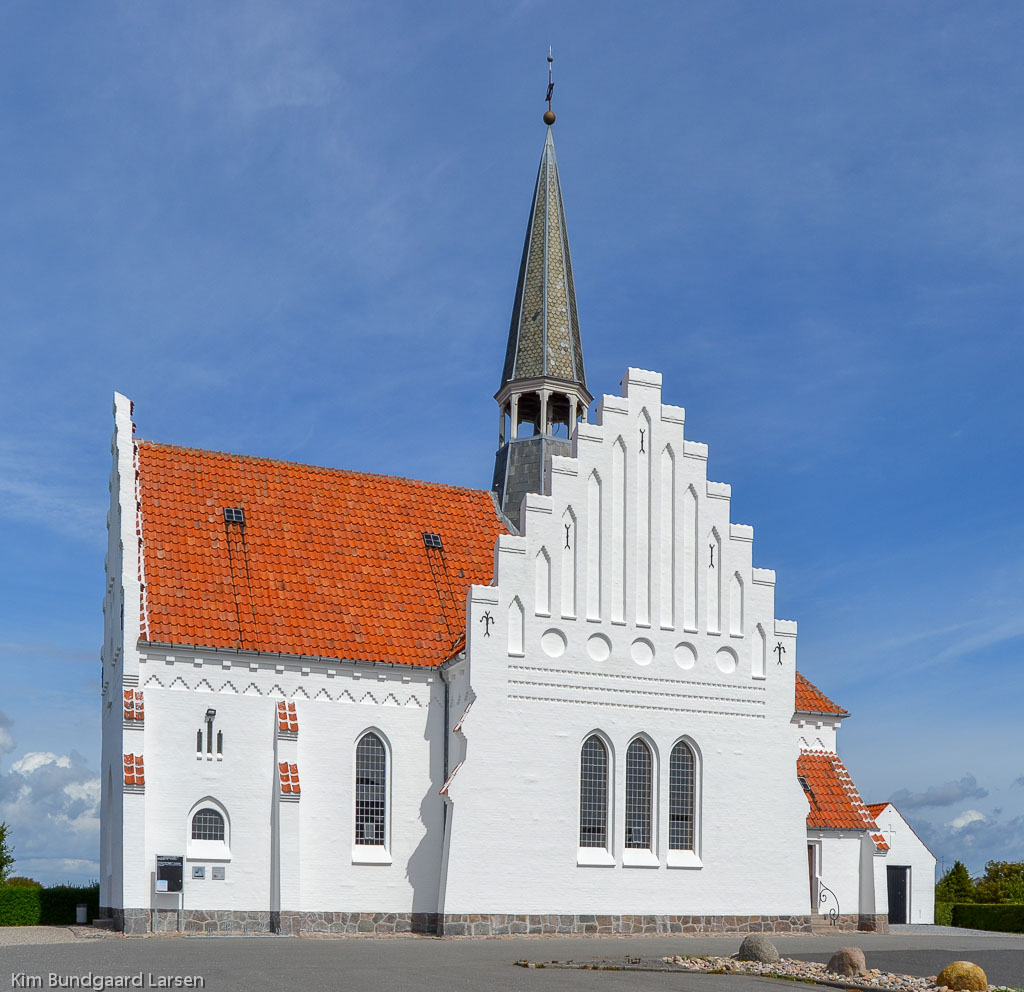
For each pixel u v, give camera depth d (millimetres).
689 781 49344
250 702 45875
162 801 43969
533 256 62531
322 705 46906
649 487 50438
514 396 60750
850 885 52969
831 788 54406
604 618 48594
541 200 63688
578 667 47750
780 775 50656
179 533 48594
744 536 51812
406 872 46875
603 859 46906
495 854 45156
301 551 50562
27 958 30344
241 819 44969
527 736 46438
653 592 49656
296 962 30484
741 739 50219
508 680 46531
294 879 44438
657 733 48750
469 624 46344
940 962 35469
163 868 43125
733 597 51312
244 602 47531
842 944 42531
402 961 31594
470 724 45625
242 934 43844
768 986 27984
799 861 50156
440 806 47906
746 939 34250
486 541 55469
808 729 55906
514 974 28812
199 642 45281
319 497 53250
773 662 51438
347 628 48562
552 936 44906
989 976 32312
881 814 60062
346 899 45750
